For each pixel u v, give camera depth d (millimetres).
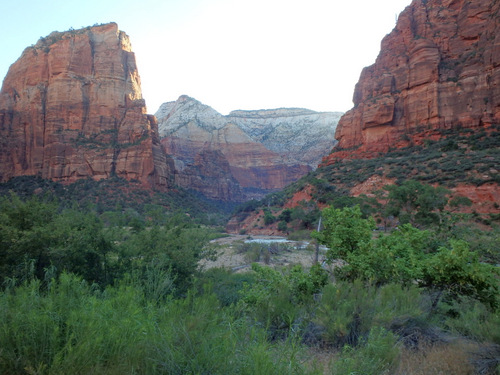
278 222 68000
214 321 4297
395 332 6215
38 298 3988
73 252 9039
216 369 3406
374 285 7527
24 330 3273
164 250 10109
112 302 4566
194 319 4109
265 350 3842
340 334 5984
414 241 9648
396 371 4699
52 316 3537
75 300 4320
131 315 3996
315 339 6188
